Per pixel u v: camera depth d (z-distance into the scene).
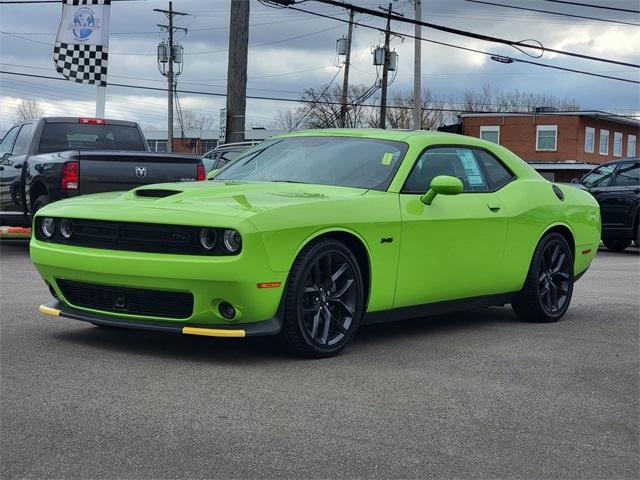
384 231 5.32
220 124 18.34
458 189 5.52
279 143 6.46
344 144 6.07
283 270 4.73
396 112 74.38
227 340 5.54
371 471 3.27
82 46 16.81
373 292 5.34
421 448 3.56
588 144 53.38
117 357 4.97
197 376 4.58
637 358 5.49
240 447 3.48
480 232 6.07
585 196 7.50
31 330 5.75
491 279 6.28
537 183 6.86
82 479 3.12
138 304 4.89
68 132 11.38
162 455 3.37
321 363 5.00
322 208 4.97
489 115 54.09
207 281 4.57
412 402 4.25
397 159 5.76
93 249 4.94
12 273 9.08
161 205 4.89
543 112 53.56
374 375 4.76
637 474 3.36
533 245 6.62
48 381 4.41
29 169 10.64
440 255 5.77
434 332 6.27
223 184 5.58
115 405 4.01
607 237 16.19
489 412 4.13
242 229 4.54
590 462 3.48
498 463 3.43
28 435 3.57
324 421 3.87
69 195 9.83
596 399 4.45
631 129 57.38
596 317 7.22
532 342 5.96
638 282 10.10
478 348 5.67
